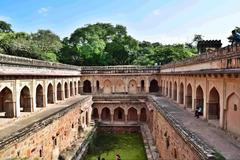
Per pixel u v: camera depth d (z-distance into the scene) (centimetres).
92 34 5372
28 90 1853
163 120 1897
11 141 1148
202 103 1816
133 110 3475
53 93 2452
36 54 4088
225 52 1389
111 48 4956
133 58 5159
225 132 1312
